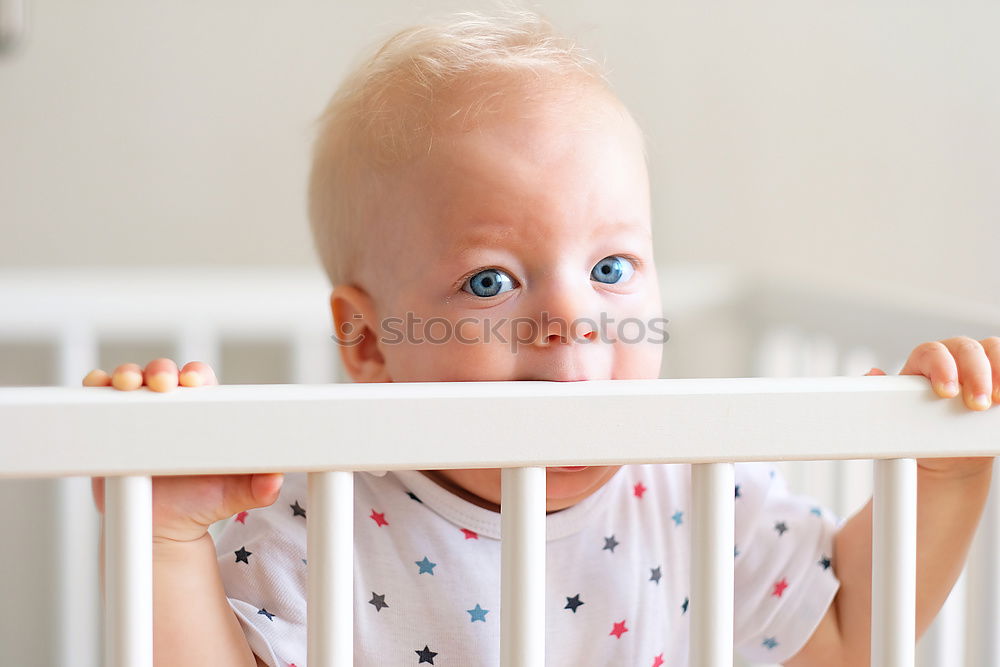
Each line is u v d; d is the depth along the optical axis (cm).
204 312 160
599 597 89
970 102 198
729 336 190
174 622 61
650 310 85
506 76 85
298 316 163
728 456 56
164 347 175
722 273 184
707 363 190
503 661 55
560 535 89
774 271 179
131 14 175
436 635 85
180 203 178
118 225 177
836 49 195
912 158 198
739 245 196
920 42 196
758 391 57
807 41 195
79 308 156
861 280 199
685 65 192
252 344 179
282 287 163
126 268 178
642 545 92
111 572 52
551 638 87
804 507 96
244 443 52
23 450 51
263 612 79
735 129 194
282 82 179
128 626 52
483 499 89
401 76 89
